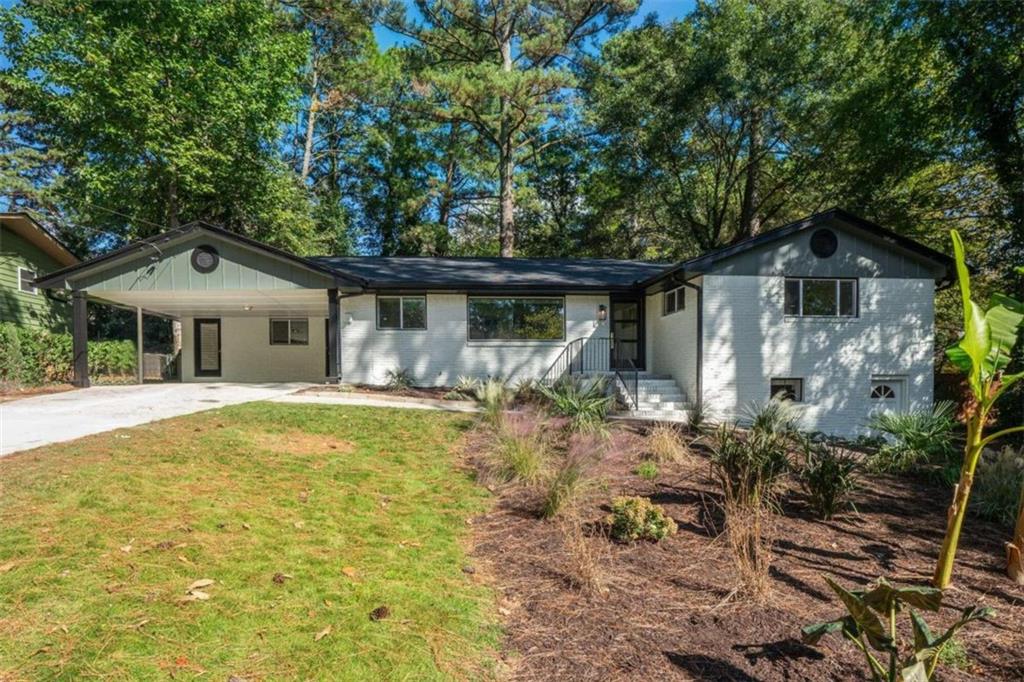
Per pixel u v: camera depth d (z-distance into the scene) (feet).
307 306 55.88
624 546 13.97
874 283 40.27
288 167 84.12
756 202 82.23
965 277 10.80
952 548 11.75
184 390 40.73
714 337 39.22
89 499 14.21
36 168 74.02
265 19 66.18
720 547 13.96
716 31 71.15
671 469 21.36
